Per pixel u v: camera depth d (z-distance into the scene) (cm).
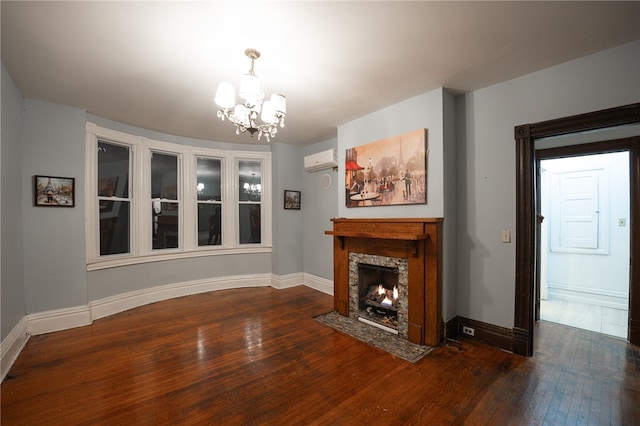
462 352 263
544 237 419
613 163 391
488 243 282
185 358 254
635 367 236
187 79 261
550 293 437
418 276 281
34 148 301
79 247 329
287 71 249
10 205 261
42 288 306
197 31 193
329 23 186
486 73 255
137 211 403
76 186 328
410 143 302
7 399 197
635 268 279
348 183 373
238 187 507
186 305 402
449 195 289
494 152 278
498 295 276
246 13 175
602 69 223
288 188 510
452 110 297
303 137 464
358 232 326
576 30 196
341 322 337
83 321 327
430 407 189
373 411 186
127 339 292
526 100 259
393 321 318
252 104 209
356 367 238
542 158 336
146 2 165
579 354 259
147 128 409
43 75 252
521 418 178
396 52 221
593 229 404
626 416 179
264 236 518
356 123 367
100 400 196
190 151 460
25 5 166
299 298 435
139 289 403
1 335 234
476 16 180
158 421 177
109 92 288
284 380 220
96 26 187
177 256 444
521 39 206
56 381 219
